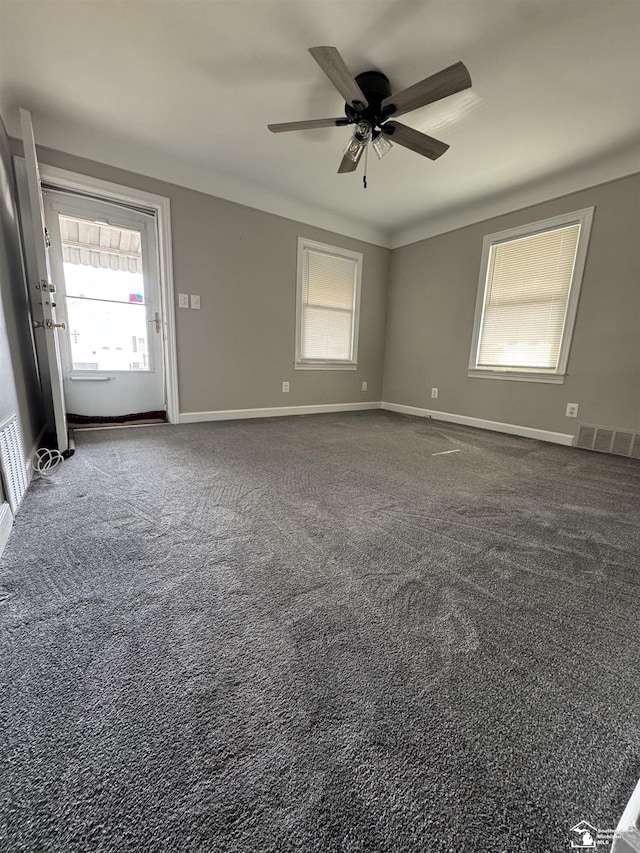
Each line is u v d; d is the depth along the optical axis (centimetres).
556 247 324
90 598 108
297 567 128
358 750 68
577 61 193
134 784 61
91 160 283
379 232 464
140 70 210
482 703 79
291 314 415
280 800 60
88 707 75
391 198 371
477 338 393
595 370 306
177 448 272
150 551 134
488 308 382
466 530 160
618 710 78
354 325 472
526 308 350
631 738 72
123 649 90
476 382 399
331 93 226
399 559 135
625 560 139
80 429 323
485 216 374
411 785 62
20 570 121
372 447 297
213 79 216
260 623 100
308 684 82
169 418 360
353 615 105
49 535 143
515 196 346
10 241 224
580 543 151
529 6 164
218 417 385
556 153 278
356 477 223
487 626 102
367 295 475
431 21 173
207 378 371
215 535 147
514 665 89
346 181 339
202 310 355
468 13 169
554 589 120
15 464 166
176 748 67
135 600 108
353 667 87
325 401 467
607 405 302
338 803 60
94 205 304
